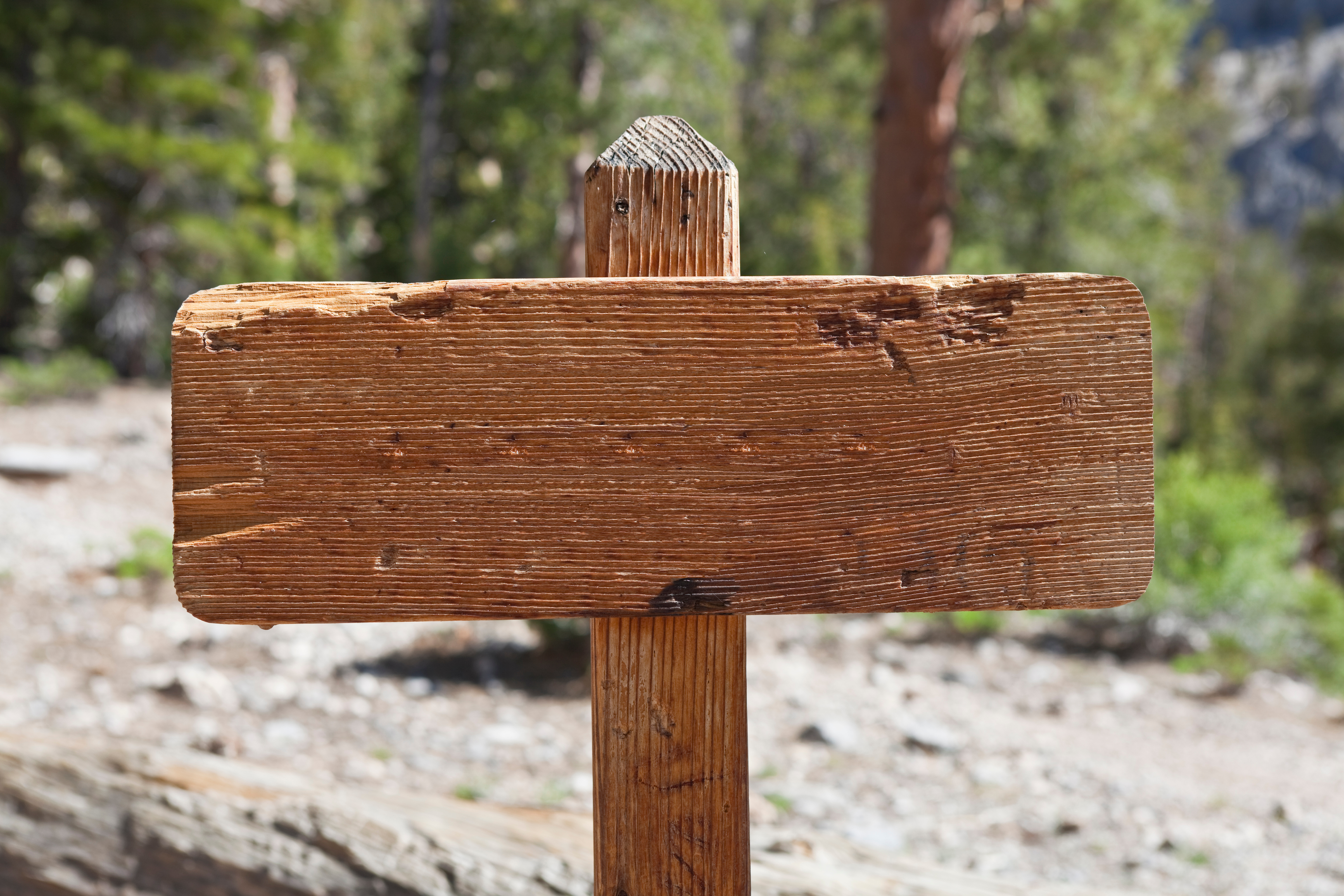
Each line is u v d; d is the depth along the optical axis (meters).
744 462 1.29
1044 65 17.08
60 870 2.81
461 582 1.29
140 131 15.11
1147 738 5.63
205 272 17.14
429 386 1.28
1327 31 111.75
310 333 1.28
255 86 17.38
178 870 2.78
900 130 9.18
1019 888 2.82
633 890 1.42
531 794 4.26
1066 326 1.30
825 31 18.80
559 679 5.89
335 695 5.48
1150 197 18.36
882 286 1.29
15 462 9.38
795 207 22.73
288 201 19.48
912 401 1.30
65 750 3.00
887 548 1.30
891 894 2.72
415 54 22.41
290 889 2.71
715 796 1.42
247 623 1.28
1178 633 7.09
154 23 15.38
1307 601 7.34
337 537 1.28
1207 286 42.78
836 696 5.88
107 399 13.20
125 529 8.47
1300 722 6.13
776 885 2.71
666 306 1.29
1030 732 5.52
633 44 18.47
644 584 1.30
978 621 7.25
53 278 17.70
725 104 19.88
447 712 5.35
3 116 15.20
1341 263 23.42
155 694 5.24
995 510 1.30
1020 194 17.19
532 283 1.28
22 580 6.87
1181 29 17.53
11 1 15.11
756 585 1.30
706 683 1.41
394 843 2.76
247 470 1.28
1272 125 97.06
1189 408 23.05
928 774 4.84
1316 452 22.66
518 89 19.89
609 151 1.43
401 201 22.98
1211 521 7.32
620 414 1.29
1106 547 1.30
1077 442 1.30
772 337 1.29
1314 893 3.75
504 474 1.29
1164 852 4.08
